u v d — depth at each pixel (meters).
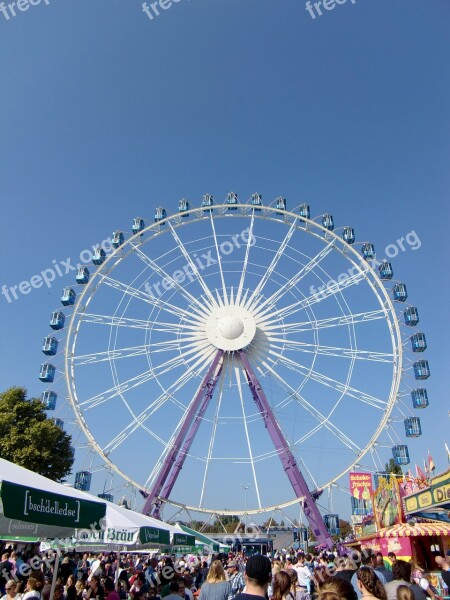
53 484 11.58
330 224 54.84
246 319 50.53
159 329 50.50
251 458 45.56
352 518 51.78
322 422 47.09
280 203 56.06
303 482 45.06
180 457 46.22
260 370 49.28
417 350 53.38
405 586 6.86
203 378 48.25
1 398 41.75
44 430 40.75
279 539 53.38
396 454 48.16
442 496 16.67
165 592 11.09
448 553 10.95
